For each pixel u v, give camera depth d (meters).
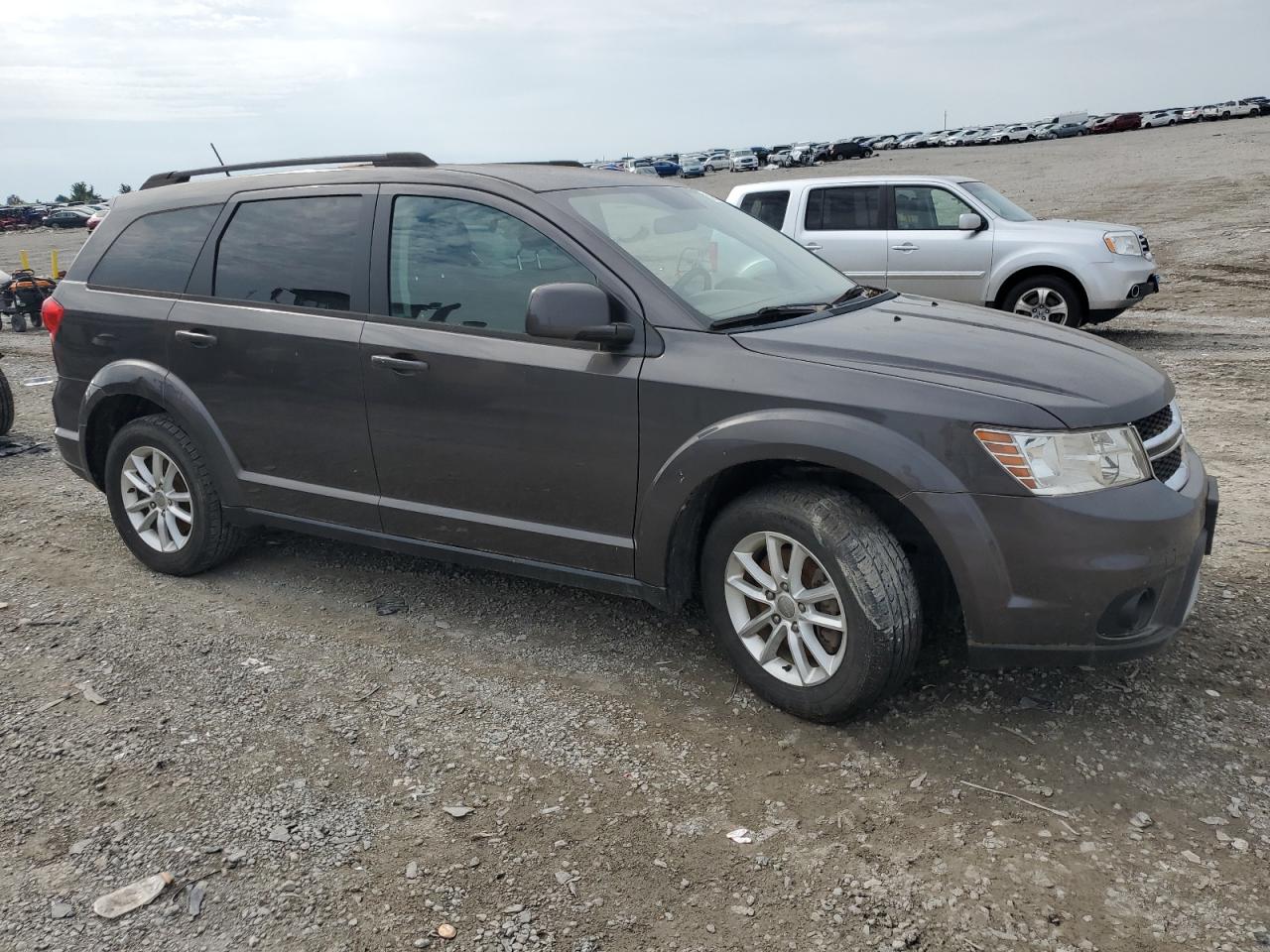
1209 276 15.23
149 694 3.59
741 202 11.60
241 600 4.42
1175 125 78.00
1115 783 2.92
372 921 2.46
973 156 60.38
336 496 4.12
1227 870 2.55
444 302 3.77
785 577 3.24
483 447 3.69
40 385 9.80
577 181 3.91
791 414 3.08
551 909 2.48
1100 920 2.40
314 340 4.00
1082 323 10.40
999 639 2.98
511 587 4.49
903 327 3.47
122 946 2.41
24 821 2.88
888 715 3.32
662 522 3.36
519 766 3.10
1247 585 4.19
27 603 4.43
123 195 4.87
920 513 2.93
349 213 4.04
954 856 2.64
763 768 3.06
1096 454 2.89
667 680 3.62
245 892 2.58
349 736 3.29
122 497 4.71
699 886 2.56
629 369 3.36
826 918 2.43
